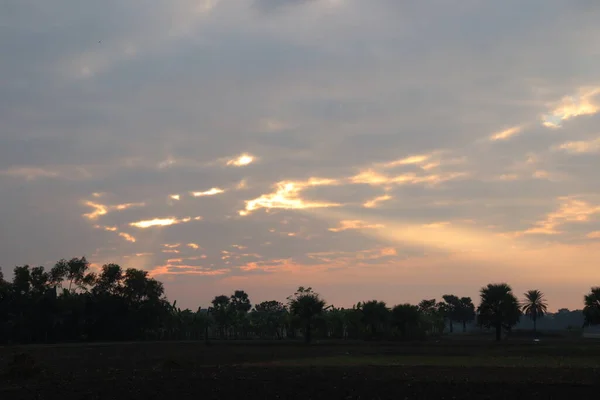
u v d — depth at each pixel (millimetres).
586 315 95188
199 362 54969
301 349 77438
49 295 122250
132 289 131125
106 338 127188
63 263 129500
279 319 137125
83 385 35812
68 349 80438
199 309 150250
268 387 34531
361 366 48406
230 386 35000
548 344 85312
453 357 60969
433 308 180875
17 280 120062
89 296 129625
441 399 30750
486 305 99812
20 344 101125
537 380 37031
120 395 32281
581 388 33438
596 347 76375
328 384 35531
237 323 142125
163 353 69750
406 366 48312
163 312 134625
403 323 111000
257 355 65062
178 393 32750
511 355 63531
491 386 34250
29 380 39062
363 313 117125
